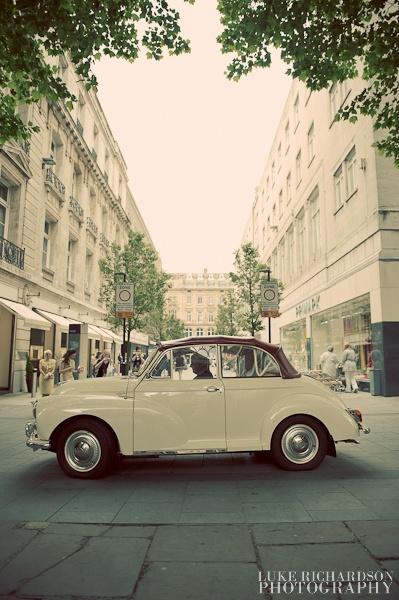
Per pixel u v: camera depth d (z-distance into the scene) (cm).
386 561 305
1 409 1205
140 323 2645
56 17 597
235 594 265
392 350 1388
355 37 672
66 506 429
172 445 539
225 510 413
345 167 1802
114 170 3853
